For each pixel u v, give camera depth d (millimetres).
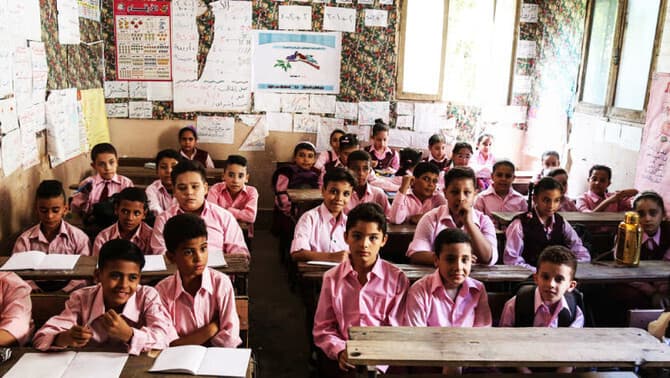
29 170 3635
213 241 2918
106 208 3314
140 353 1730
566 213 3684
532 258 3088
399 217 3508
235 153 5672
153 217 3363
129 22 5316
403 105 5777
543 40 5637
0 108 3166
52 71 4008
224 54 5484
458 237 2178
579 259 3066
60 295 2111
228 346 2104
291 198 4020
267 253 4875
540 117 5617
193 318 2111
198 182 2902
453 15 5633
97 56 5137
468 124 5848
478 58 5723
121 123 5488
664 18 3916
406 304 2285
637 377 1863
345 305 2273
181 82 5484
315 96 5664
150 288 1992
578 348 1708
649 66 4078
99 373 1608
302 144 4945
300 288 3779
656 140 3828
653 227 3145
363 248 2203
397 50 5668
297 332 3359
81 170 4680
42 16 3811
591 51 4902
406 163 5250
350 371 2066
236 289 2645
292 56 5559
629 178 4270
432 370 2248
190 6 5359
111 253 1856
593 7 4875
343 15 5535
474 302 2297
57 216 2846
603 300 3152
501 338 1765
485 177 5266
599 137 4699
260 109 5625
